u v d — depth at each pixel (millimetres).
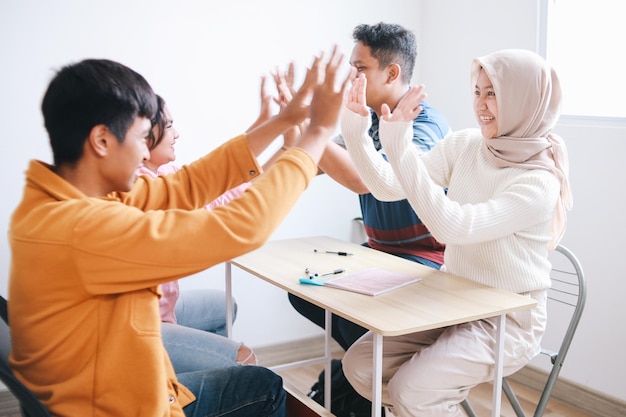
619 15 2934
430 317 1720
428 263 2490
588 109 3045
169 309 2271
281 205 1254
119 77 1267
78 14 2891
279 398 1672
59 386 1279
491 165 2119
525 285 2014
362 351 2111
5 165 2855
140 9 2990
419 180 1894
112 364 1264
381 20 3525
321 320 2732
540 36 3064
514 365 2041
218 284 3326
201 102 3164
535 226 2041
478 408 3002
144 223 1209
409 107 1876
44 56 2859
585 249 2926
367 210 2631
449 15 3459
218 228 1209
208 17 3125
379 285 1950
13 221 1301
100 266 1210
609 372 2879
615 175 2795
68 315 1260
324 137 1327
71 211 1229
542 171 2025
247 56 3234
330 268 2164
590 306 2924
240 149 1552
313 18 3363
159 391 1286
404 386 1909
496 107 2051
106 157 1280
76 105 1238
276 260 2262
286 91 1720
